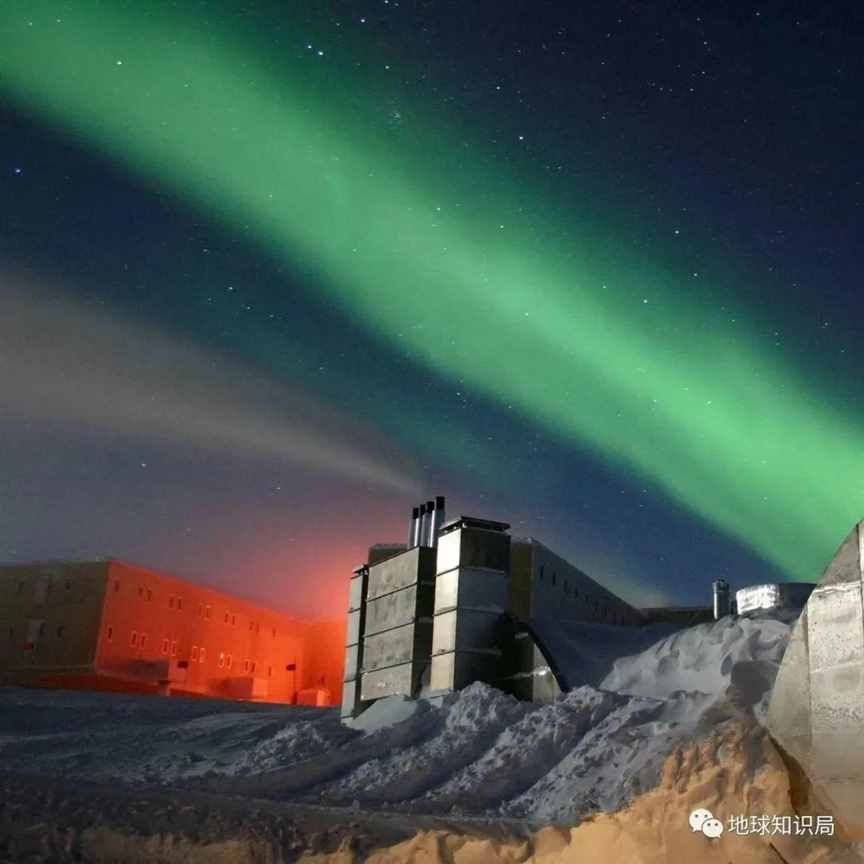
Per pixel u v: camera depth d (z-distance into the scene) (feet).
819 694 24.12
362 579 93.71
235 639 186.60
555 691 67.82
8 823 29.45
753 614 66.39
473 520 77.30
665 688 60.23
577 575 131.64
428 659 79.82
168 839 28.58
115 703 113.80
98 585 156.87
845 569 24.40
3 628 159.43
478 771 51.42
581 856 23.63
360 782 53.93
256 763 62.28
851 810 22.62
